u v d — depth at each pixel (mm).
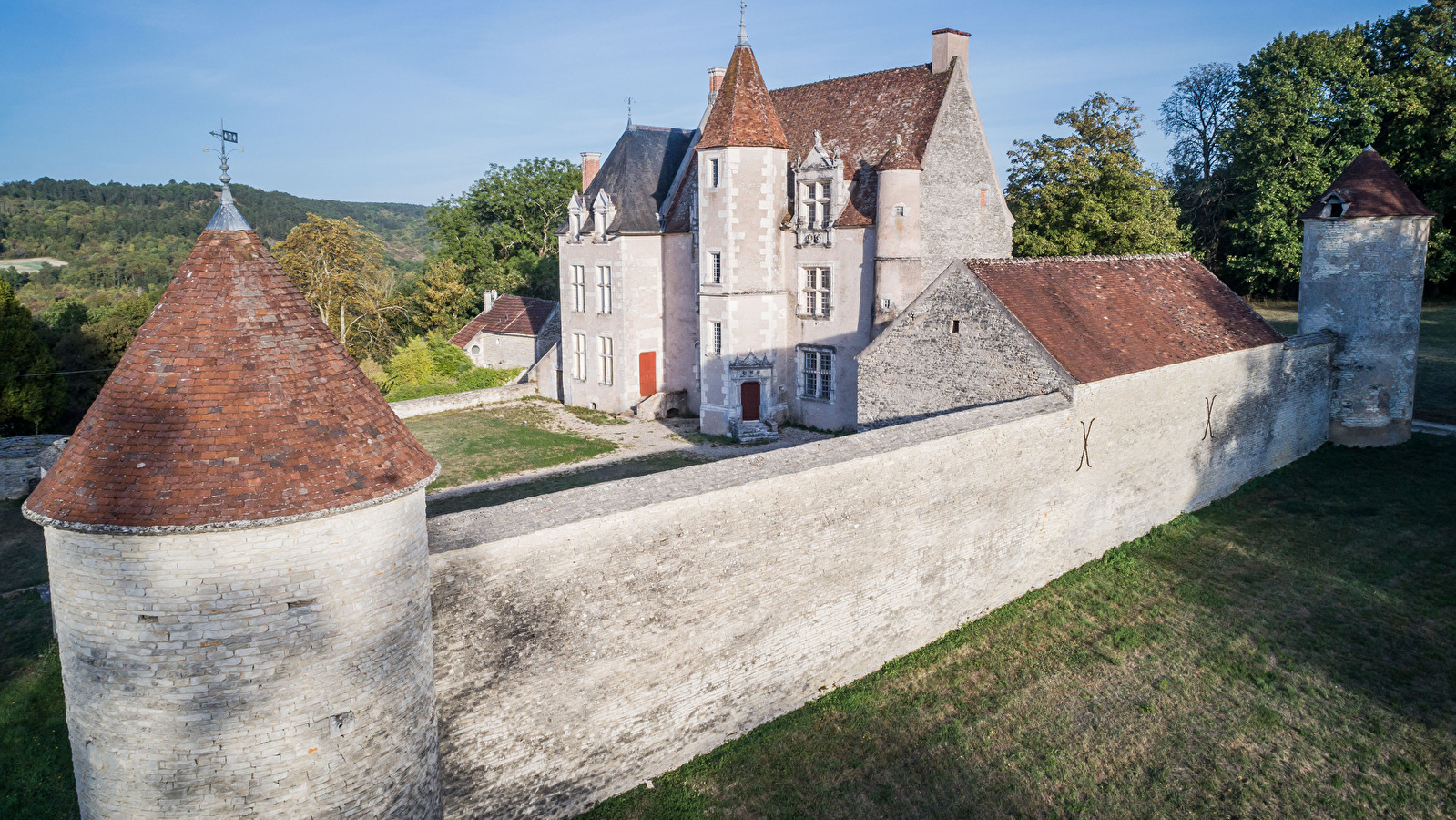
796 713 15125
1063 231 39094
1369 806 12695
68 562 8391
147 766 8508
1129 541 22047
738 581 14023
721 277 31641
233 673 8445
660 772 13500
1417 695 15250
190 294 8969
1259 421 25984
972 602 18266
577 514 12273
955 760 13844
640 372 36594
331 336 9750
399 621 9531
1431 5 47688
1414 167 47781
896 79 32344
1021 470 18688
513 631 11469
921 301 22188
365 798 9391
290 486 8469
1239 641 17156
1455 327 45188
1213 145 59531
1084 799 12992
